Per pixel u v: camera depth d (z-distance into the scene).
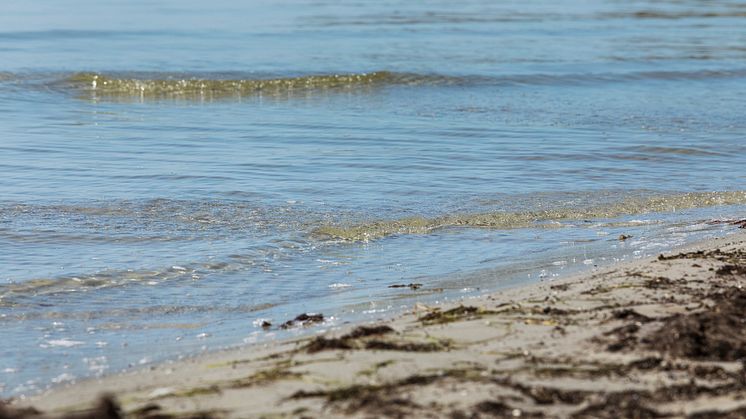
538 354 9.62
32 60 44.12
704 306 11.28
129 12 68.75
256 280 14.62
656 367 9.05
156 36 54.97
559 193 21.08
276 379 9.14
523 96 37.69
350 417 7.98
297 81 39.88
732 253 14.86
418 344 10.14
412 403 8.22
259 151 25.61
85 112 33.00
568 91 39.19
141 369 10.37
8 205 18.89
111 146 26.12
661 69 44.47
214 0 79.38
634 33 60.25
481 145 26.75
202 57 46.53
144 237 16.92
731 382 8.57
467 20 65.19
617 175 23.12
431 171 23.20
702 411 7.86
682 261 14.27
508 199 20.45
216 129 29.41
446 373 9.06
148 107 34.75
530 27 62.03
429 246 16.78
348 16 66.50
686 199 20.72
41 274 14.55
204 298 13.67
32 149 25.38
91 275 14.59
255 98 37.38
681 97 37.56
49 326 12.26
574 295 12.33
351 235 17.45
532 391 8.46
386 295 13.59
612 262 15.34
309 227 17.83
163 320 12.59
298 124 30.53
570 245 16.81
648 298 11.91
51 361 10.79
